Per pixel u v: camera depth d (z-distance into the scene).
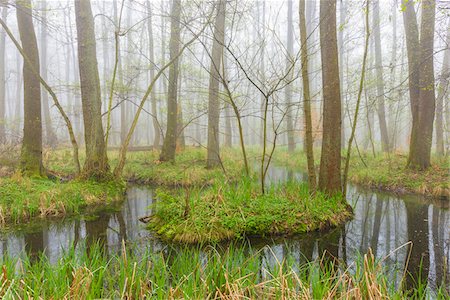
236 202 8.08
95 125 11.47
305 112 8.86
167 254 6.46
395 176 13.14
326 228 8.04
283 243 7.18
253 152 23.03
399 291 4.12
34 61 11.34
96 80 11.66
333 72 8.77
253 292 4.01
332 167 9.05
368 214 9.48
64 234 7.82
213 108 14.06
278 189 9.19
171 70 15.34
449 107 19.30
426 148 13.13
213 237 7.17
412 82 13.43
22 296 3.87
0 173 11.42
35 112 11.41
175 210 7.99
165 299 3.90
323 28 8.73
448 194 11.02
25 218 8.73
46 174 11.86
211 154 14.75
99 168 11.48
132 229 8.18
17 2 9.34
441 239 7.39
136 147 20.30
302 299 3.90
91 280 4.04
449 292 4.89
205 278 4.36
